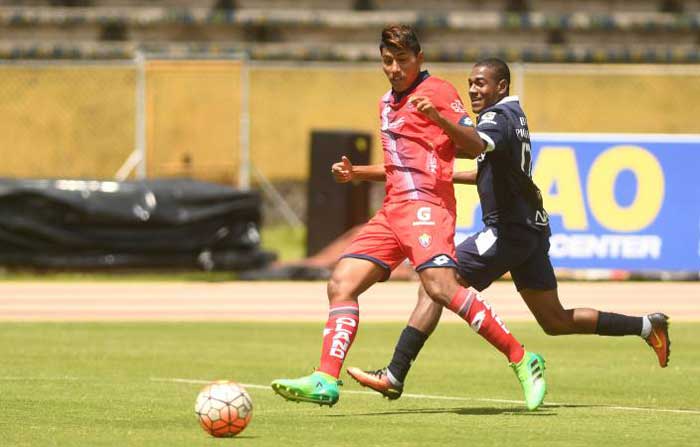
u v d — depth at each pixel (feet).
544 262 98.89
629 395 107.55
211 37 360.69
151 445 78.48
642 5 370.53
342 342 90.22
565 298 199.93
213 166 315.37
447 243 90.12
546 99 338.34
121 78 338.75
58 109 338.75
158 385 111.75
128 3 364.79
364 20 360.48
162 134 335.47
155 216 232.94
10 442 79.97
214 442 79.56
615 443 80.43
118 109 338.95
